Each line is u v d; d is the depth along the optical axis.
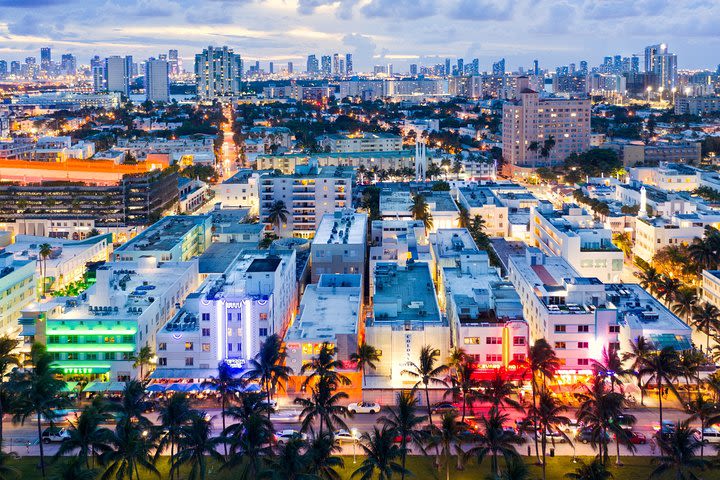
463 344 180.50
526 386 179.50
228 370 165.00
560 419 144.62
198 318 197.00
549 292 194.12
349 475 146.12
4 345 180.25
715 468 143.38
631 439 157.88
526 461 152.50
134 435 134.25
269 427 138.38
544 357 158.75
